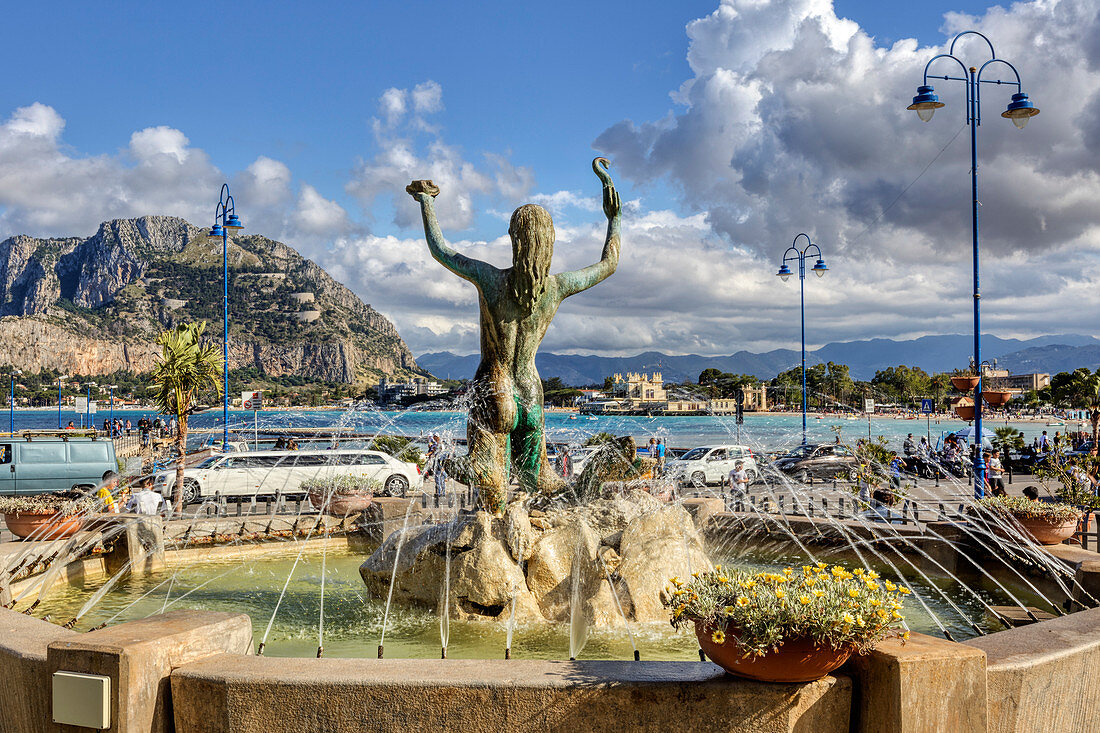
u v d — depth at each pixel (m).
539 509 8.96
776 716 4.05
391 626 7.97
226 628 4.73
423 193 9.49
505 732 4.10
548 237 8.48
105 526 11.05
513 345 8.81
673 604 4.30
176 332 18.00
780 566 11.83
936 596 9.64
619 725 4.08
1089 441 29.39
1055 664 4.55
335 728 4.14
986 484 18.97
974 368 19.38
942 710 3.98
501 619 7.85
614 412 116.94
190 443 45.59
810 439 49.88
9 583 9.02
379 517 13.08
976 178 19.48
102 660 4.12
